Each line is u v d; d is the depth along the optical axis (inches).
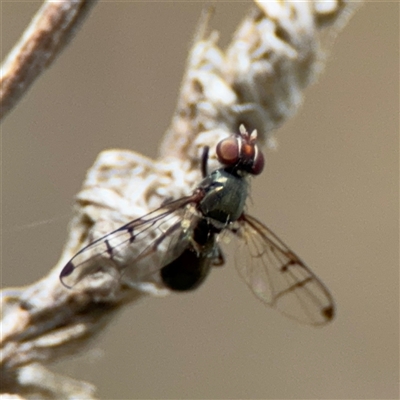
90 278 2.9
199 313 3.7
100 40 3.7
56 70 3.6
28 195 3.6
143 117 3.6
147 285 2.9
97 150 3.6
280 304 3.1
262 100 3.0
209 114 3.0
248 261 3.1
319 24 2.9
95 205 2.9
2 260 3.5
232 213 3.0
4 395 2.8
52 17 2.8
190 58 3.0
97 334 2.9
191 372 3.7
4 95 2.8
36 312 2.9
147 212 2.9
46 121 3.6
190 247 3.0
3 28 3.6
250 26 3.0
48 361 2.9
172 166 3.0
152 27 3.7
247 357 3.7
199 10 3.7
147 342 3.7
